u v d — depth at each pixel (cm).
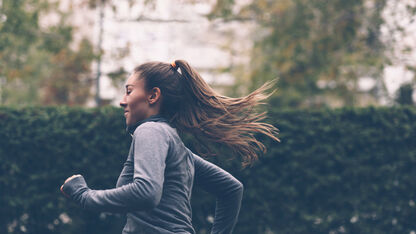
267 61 1180
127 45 1066
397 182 632
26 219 621
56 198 618
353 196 625
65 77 1223
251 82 1204
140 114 212
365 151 627
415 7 1016
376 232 626
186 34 1259
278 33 1088
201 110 223
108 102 1220
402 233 631
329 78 1188
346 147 625
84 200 187
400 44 1058
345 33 1054
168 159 201
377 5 1061
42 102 1355
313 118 624
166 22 1044
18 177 620
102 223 617
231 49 1280
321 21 1080
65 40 1048
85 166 615
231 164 600
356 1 1056
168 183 202
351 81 1264
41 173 618
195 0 1038
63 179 618
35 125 620
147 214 200
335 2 1062
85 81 1212
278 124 618
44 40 1051
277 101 1281
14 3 977
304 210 622
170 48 1161
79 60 1107
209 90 223
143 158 186
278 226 620
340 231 628
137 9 1011
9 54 1073
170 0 1052
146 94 212
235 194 236
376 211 625
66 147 615
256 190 614
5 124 618
